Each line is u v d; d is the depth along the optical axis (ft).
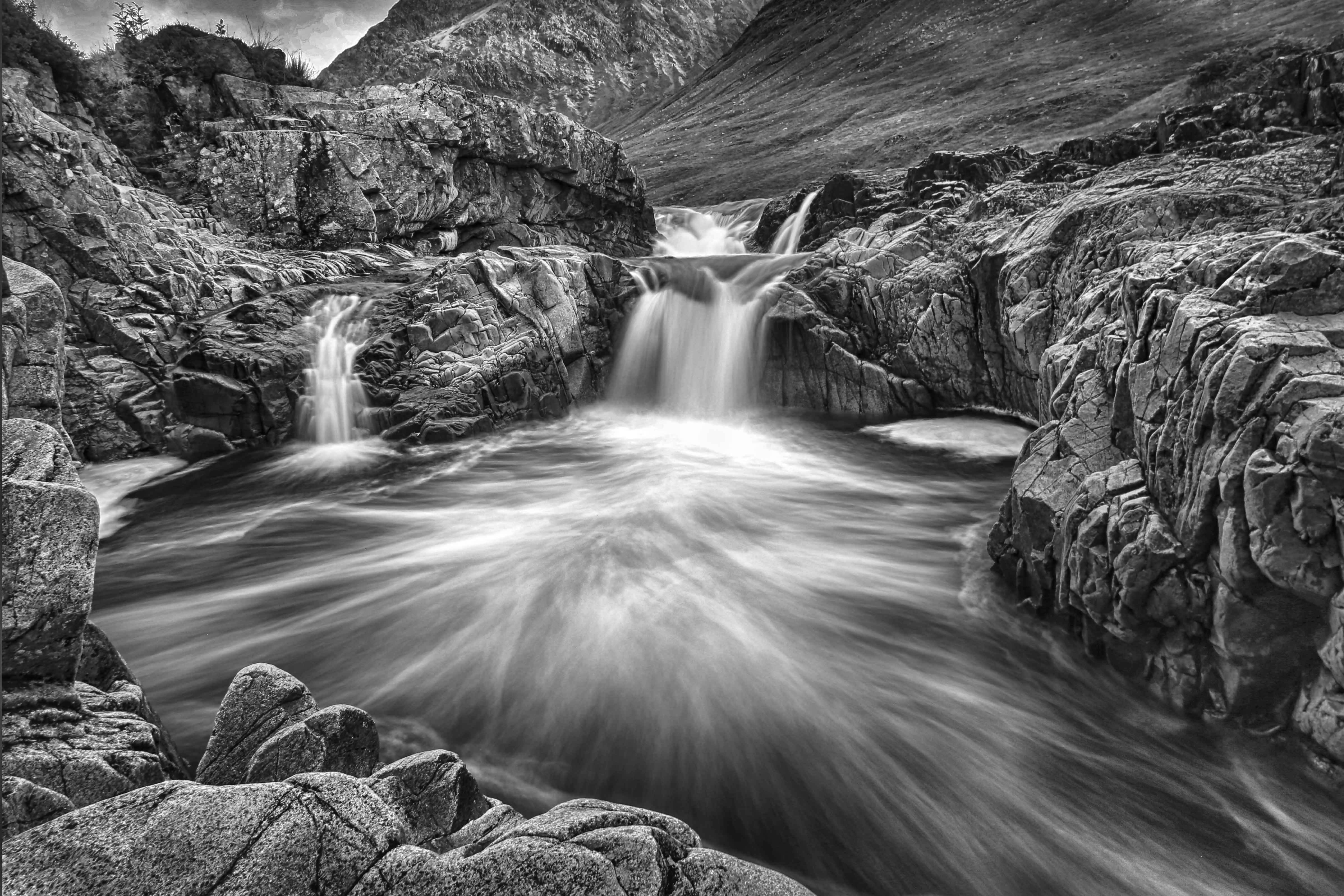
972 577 30.45
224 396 47.21
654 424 57.31
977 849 18.45
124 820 8.57
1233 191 39.17
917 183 72.84
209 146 67.62
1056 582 25.14
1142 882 17.46
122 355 47.34
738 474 45.32
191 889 8.29
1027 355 45.70
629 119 346.74
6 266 22.29
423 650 26.45
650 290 62.90
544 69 495.00
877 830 18.97
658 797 19.95
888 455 48.08
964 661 25.54
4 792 10.21
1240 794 19.25
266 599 30.17
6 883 7.93
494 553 34.22
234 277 56.08
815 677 24.81
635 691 24.18
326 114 69.51
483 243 81.71
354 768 14.38
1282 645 19.17
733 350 59.11
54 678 13.98
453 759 13.73
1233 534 18.75
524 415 54.65
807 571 32.22
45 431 15.44
